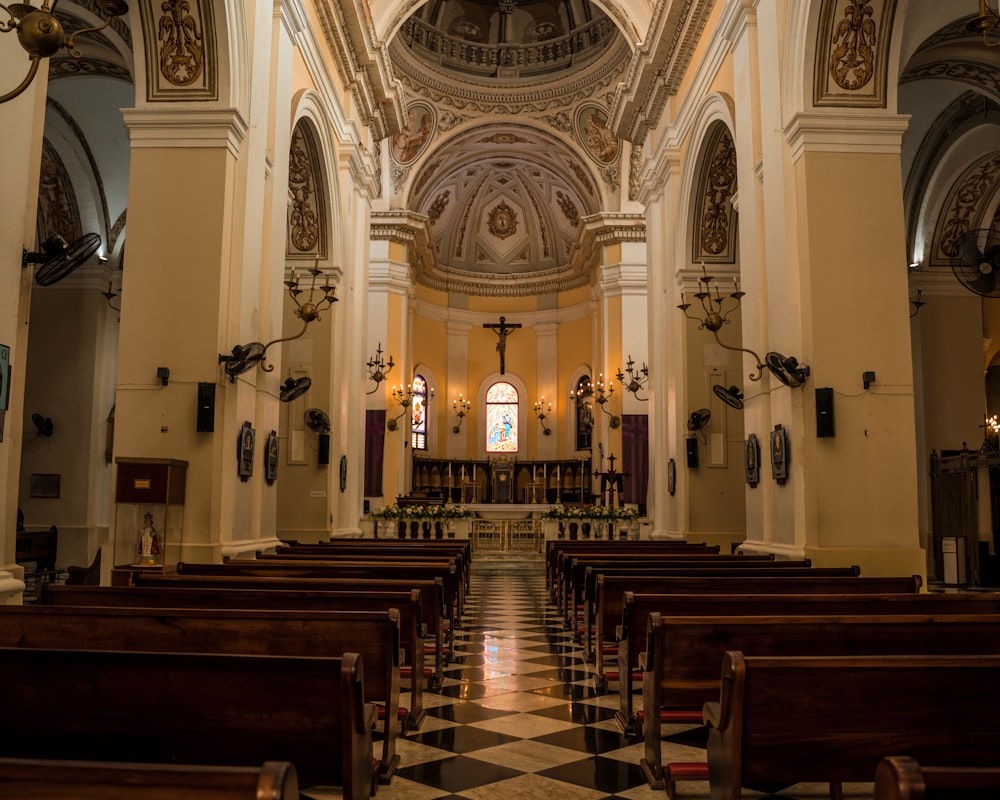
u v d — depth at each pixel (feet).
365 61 48.75
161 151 28.22
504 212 100.01
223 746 9.52
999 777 5.68
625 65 73.92
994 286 34.91
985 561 46.26
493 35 80.07
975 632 13.25
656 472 51.06
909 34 31.96
